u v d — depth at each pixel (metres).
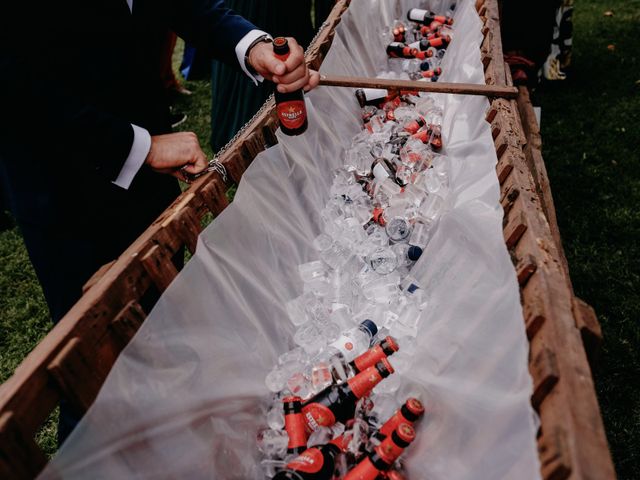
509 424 1.06
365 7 3.27
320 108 2.37
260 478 1.48
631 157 3.50
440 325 1.51
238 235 1.64
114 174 1.47
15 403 0.97
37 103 1.31
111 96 1.52
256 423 1.55
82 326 1.12
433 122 2.79
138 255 1.30
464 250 1.66
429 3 4.11
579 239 2.91
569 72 4.51
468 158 2.08
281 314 1.80
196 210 1.53
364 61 3.21
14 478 0.96
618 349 2.33
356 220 2.20
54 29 1.36
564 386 0.96
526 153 2.31
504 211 1.58
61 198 1.52
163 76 4.73
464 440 1.22
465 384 1.27
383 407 1.52
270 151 1.88
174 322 1.30
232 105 3.55
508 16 3.61
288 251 1.93
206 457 1.32
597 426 0.90
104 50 1.46
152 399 1.19
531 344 1.12
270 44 1.76
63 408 1.56
